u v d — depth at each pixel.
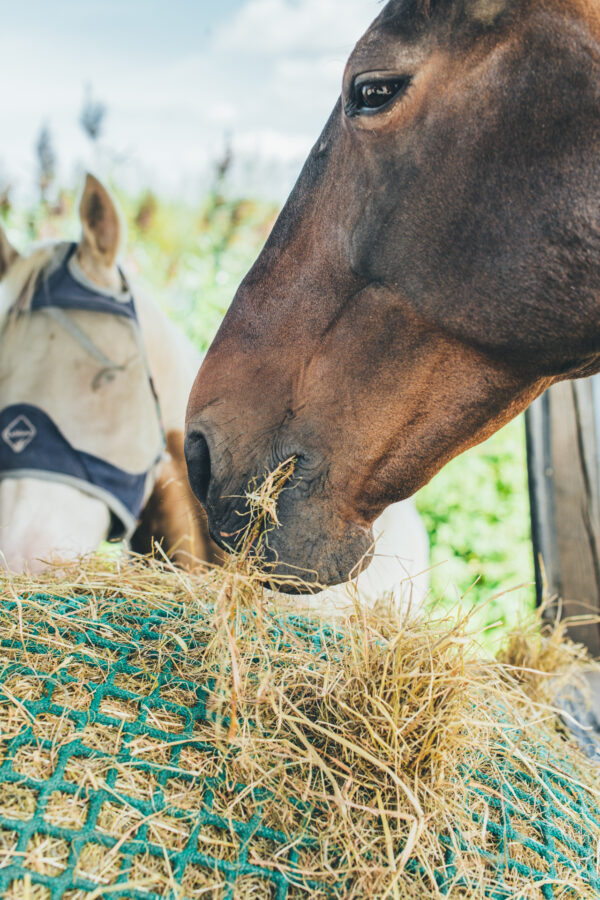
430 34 0.97
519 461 4.35
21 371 1.99
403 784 0.88
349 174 1.07
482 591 3.88
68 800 0.80
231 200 6.56
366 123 1.02
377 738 0.95
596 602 2.34
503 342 1.02
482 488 4.29
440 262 1.01
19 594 1.19
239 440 1.13
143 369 2.12
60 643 1.04
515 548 4.11
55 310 2.05
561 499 2.38
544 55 0.92
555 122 0.93
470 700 1.10
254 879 0.80
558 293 0.98
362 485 1.12
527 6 0.92
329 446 1.09
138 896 0.72
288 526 1.10
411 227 1.02
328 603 1.63
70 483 1.93
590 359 1.10
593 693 1.87
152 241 6.27
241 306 1.17
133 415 2.07
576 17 0.90
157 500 2.31
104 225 2.10
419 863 0.87
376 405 1.08
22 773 0.81
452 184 0.99
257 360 1.14
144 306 2.26
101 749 0.87
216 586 1.18
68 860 0.73
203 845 0.82
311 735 1.00
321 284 1.10
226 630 1.00
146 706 0.95
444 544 4.18
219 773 0.89
